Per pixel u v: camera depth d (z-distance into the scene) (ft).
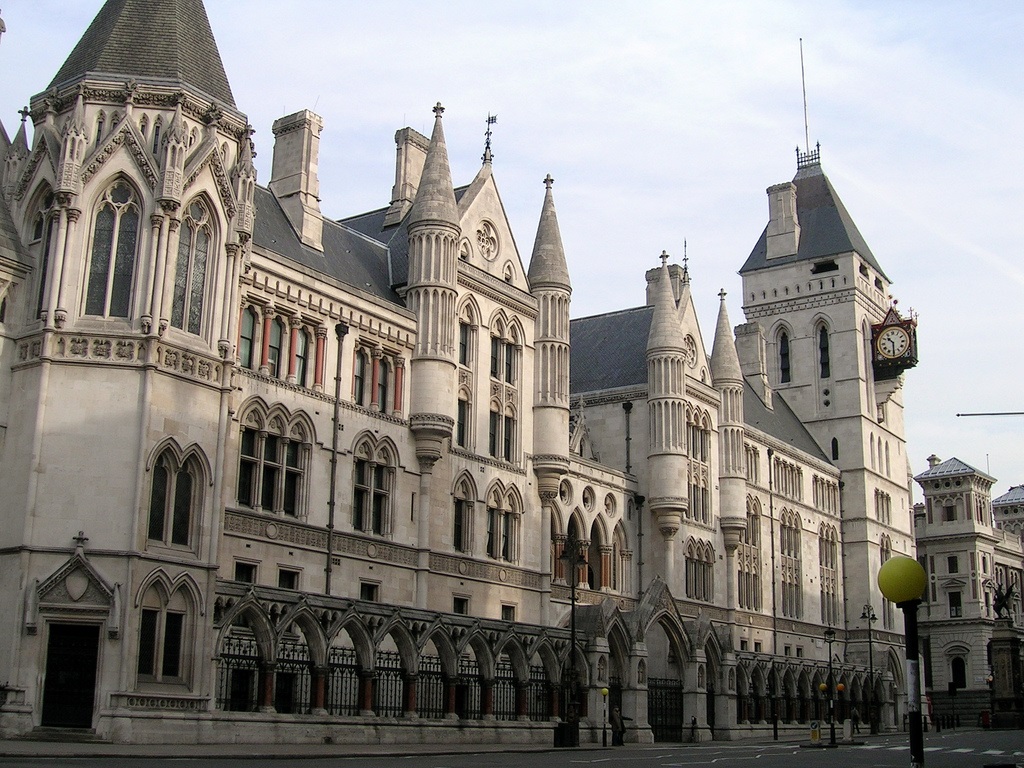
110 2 153.48
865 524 367.66
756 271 407.03
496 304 214.48
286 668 144.56
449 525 194.49
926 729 338.34
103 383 131.44
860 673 323.16
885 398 390.63
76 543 126.41
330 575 164.35
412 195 228.22
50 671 124.47
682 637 233.35
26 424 130.93
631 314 293.23
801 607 328.29
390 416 184.44
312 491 167.22
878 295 408.26
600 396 269.64
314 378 171.22
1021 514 571.69
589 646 201.26
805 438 372.79
